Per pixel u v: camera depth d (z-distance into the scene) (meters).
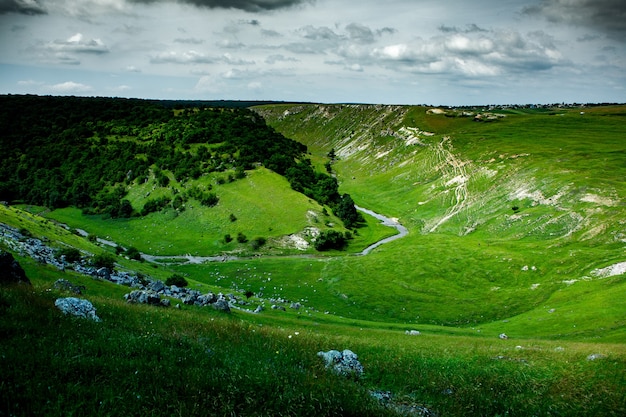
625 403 18.22
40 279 46.81
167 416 10.99
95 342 14.95
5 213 95.75
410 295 115.31
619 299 80.75
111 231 192.38
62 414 10.18
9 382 10.75
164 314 25.45
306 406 12.76
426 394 19.00
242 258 162.62
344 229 190.25
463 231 174.75
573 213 148.25
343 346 24.81
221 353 17.47
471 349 28.70
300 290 124.56
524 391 19.77
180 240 181.62
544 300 100.12
